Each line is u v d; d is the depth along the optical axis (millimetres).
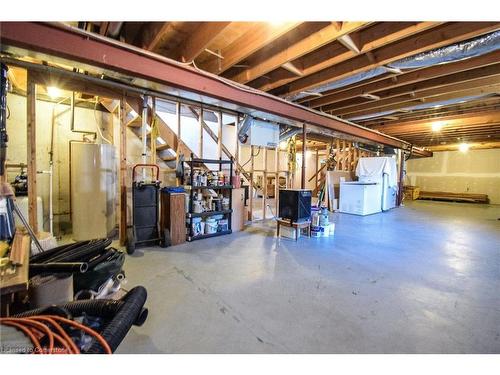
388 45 2846
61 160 4270
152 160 3789
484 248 3660
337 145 7922
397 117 5852
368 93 4008
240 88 3414
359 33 2672
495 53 2811
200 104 4180
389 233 4551
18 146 3850
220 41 2758
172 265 2863
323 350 1528
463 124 6348
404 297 2191
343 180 7410
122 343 1548
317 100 4652
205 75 3002
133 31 2629
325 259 3129
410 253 3398
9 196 2084
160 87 2887
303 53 2672
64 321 1209
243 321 1811
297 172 11109
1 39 1860
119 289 2129
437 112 5355
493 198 10266
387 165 7438
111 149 4082
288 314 1909
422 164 12180
